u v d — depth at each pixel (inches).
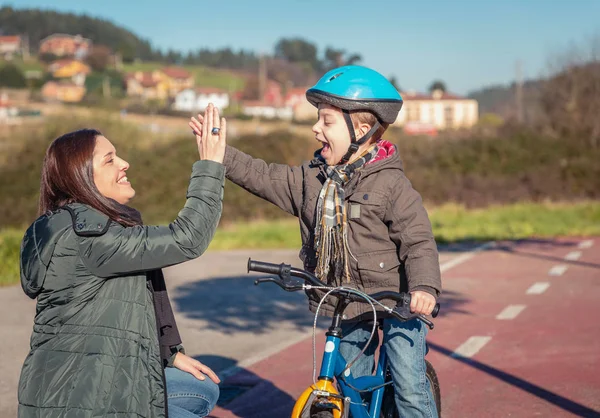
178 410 122.0
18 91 3102.9
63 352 108.9
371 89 130.0
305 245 138.9
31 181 968.3
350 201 130.9
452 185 1058.1
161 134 1119.0
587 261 491.2
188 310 360.8
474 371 243.4
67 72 5487.2
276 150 1091.9
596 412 201.8
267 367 254.5
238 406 214.2
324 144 135.0
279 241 675.4
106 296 111.3
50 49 6683.1
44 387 108.0
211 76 6323.8
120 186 121.1
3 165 977.5
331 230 128.9
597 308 338.6
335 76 132.3
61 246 110.1
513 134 1175.6
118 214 114.8
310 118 2380.7
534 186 1050.1
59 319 110.6
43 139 1011.3
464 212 898.7
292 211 141.4
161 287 125.4
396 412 141.4
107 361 108.6
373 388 135.7
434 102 4690.0
